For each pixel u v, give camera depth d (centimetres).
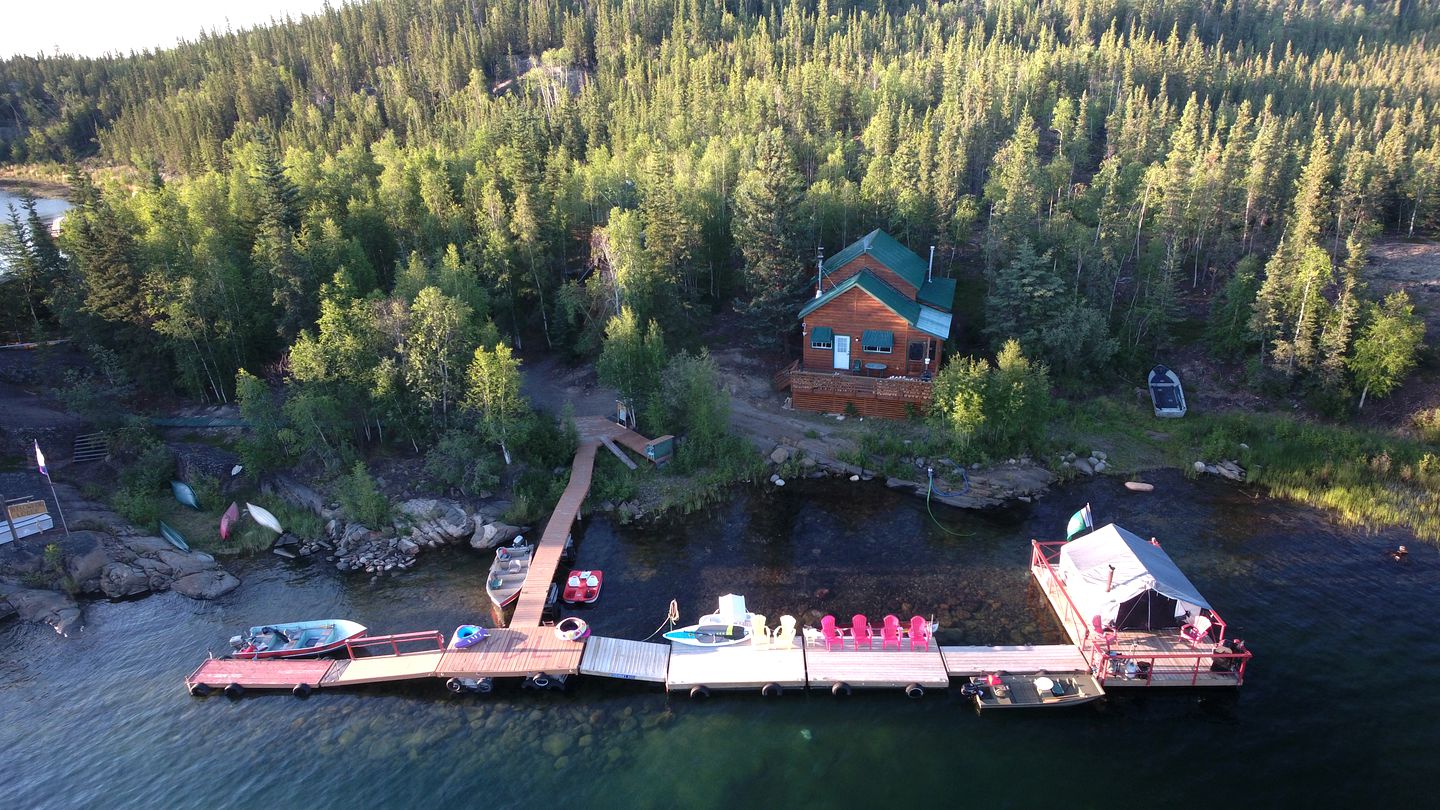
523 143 7931
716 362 6325
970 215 6575
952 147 7294
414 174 7406
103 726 3103
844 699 3145
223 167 13200
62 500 4516
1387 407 5119
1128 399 5600
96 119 18988
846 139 9662
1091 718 3006
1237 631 3388
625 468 4897
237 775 2839
